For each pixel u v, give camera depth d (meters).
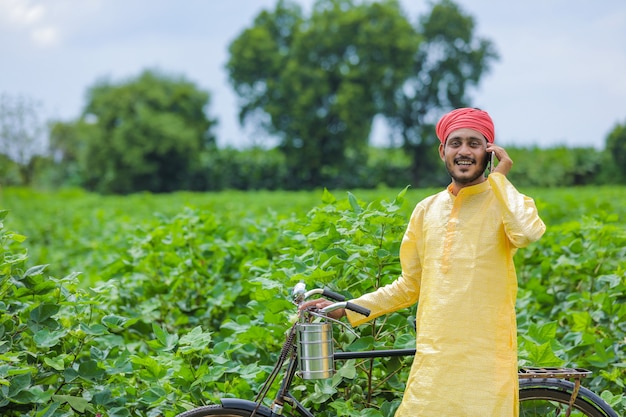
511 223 3.10
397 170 61.72
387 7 62.09
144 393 3.93
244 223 9.12
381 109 61.38
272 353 4.43
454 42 67.56
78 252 10.45
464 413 3.09
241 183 60.50
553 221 10.31
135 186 62.59
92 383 4.00
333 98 60.28
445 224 3.27
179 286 5.82
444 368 3.13
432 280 3.23
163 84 67.38
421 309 3.27
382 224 4.28
